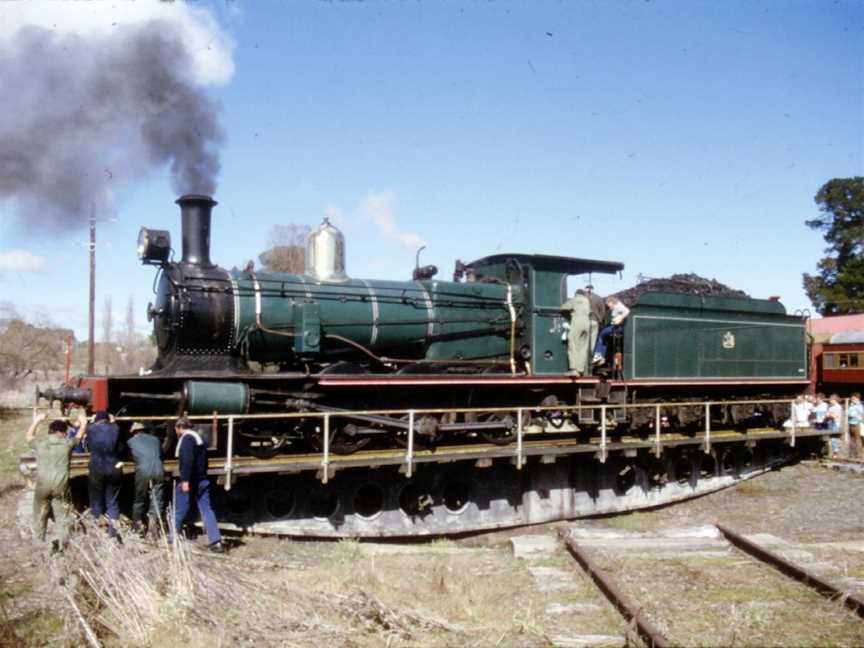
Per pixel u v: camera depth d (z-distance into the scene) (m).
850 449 24.30
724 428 21.27
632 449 17.25
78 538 8.99
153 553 8.79
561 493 17.50
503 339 16.06
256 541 12.67
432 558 11.73
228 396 12.18
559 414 17.08
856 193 50.03
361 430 13.89
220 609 7.91
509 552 12.13
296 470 12.64
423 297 14.97
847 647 7.52
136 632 7.54
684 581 9.93
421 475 15.23
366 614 8.09
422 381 14.16
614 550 11.55
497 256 16.61
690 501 20.03
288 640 7.35
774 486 20.67
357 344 14.08
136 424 11.65
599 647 7.64
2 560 9.81
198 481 11.33
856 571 10.57
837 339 31.69
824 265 51.31
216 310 12.51
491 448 15.55
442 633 7.91
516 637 7.88
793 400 22.03
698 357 19.33
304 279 13.86
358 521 14.34
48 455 10.23
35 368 39.06
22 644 7.41
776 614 8.56
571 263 16.64
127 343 66.19
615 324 17.20
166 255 12.57
